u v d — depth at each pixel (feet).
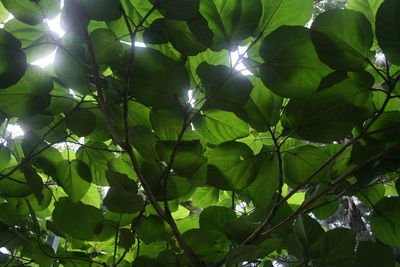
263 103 2.96
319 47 2.57
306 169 3.28
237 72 2.66
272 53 2.67
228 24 2.71
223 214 3.71
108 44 2.80
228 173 3.21
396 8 2.38
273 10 2.80
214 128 3.25
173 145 2.75
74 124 3.26
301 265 2.85
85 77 2.91
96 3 2.52
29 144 3.36
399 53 2.46
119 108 3.15
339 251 2.77
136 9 2.98
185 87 2.81
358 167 2.83
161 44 2.98
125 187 2.75
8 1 2.83
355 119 2.79
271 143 3.76
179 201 3.94
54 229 3.72
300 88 2.72
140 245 4.07
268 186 3.17
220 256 3.47
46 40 3.09
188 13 2.49
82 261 4.10
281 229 3.52
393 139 3.03
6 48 2.65
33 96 2.96
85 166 3.48
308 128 2.89
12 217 3.77
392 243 3.36
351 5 2.96
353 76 2.65
